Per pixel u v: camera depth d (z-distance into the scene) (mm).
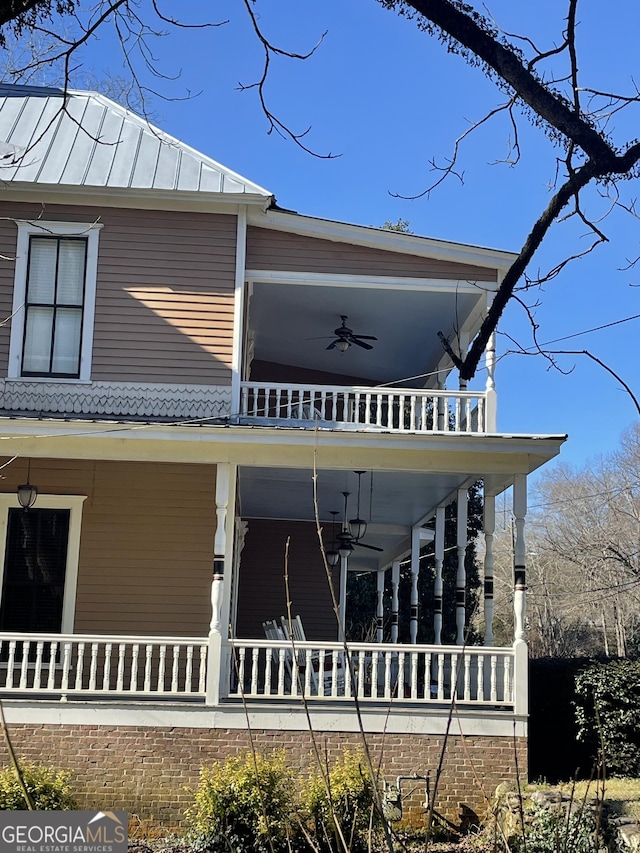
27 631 14594
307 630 20812
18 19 6910
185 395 14516
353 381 20500
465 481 15773
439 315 16234
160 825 12039
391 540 23297
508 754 12250
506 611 51625
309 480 16406
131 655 14609
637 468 45812
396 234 14812
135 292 14797
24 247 14789
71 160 15281
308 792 10562
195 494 15070
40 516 14938
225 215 15016
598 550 40062
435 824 11750
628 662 13734
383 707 12648
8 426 13047
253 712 12375
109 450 13266
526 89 6344
